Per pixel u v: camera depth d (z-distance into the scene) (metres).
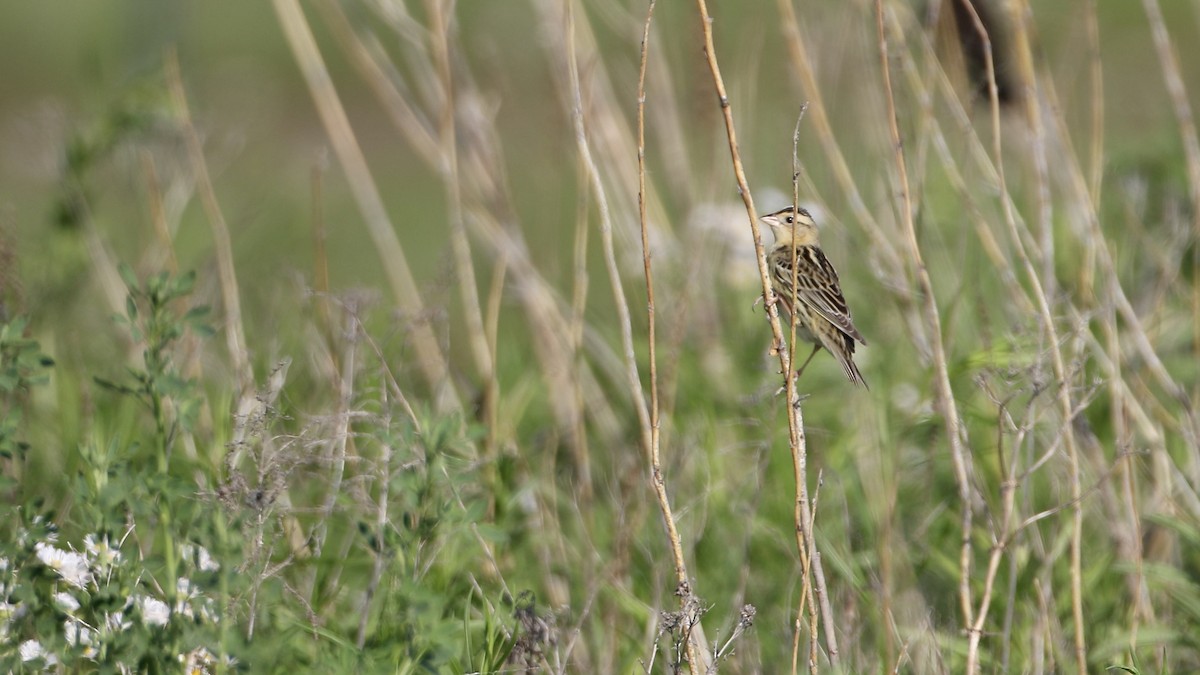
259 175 19.38
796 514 8.20
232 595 7.34
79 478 7.54
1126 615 10.38
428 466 7.49
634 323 12.95
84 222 12.55
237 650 6.77
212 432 10.73
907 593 9.97
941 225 13.54
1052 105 11.07
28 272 12.33
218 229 11.51
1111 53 22.48
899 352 12.62
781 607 10.09
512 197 14.23
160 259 12.52
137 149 13.00
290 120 28.72
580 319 11.56
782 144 14.12
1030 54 10.89
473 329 11.66
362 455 9.88
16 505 8.89
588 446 12.38
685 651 8.39
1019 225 11.99
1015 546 9.46
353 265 19.66
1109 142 14.74
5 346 8.11
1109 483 10.64
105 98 13.09
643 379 12.52
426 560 8.89
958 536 10.92
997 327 12.26
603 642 9.53
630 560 10.51
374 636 7.77
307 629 7.85
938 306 12.21
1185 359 12.15
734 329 13.31
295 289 12.66
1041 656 9.10
